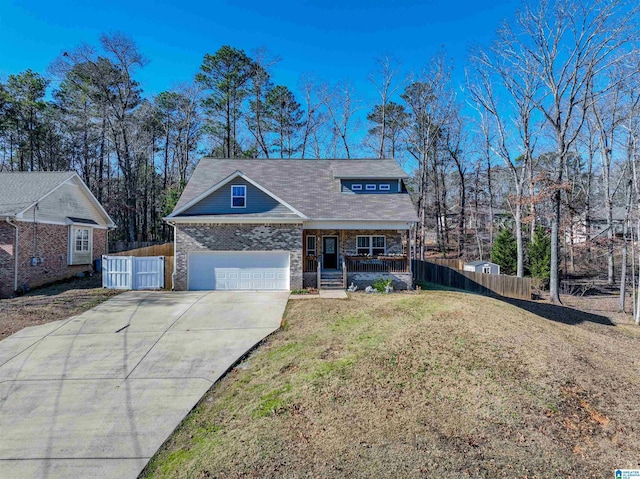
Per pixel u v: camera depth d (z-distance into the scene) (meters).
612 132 22.52
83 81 31.70
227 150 35.84
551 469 5.02
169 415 6.48
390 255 17.52
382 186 19.31
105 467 5.19
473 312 11.65
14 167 36.59
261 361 8.66
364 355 8.41
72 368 8.20
